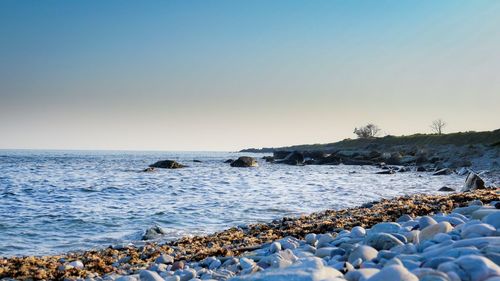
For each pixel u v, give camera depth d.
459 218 7.41
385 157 81.94
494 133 86.19
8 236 15.59
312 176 50.31
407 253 5.34
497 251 4.35
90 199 26.42
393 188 34.28
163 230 15.75
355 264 5.02
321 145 156.25
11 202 25.00
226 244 11.77
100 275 8.82
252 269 6.07
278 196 27.72
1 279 8.70
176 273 6.98
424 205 14.72
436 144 95.88
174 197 27.22
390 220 12.70
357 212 15.75
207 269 7.27
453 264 3.90
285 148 184.12
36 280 8.59
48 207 22.75
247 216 19.34
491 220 5.91
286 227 13.71
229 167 74.12
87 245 14.12
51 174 52.12
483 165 57.91
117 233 15.95
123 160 110.94
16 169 62.69
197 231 15.97
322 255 6.33
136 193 29.89
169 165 68.94
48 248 13.78
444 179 44.47
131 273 8.33
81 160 107.25
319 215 16.30
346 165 81.31
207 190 32.06
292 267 4.51
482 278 3.67
